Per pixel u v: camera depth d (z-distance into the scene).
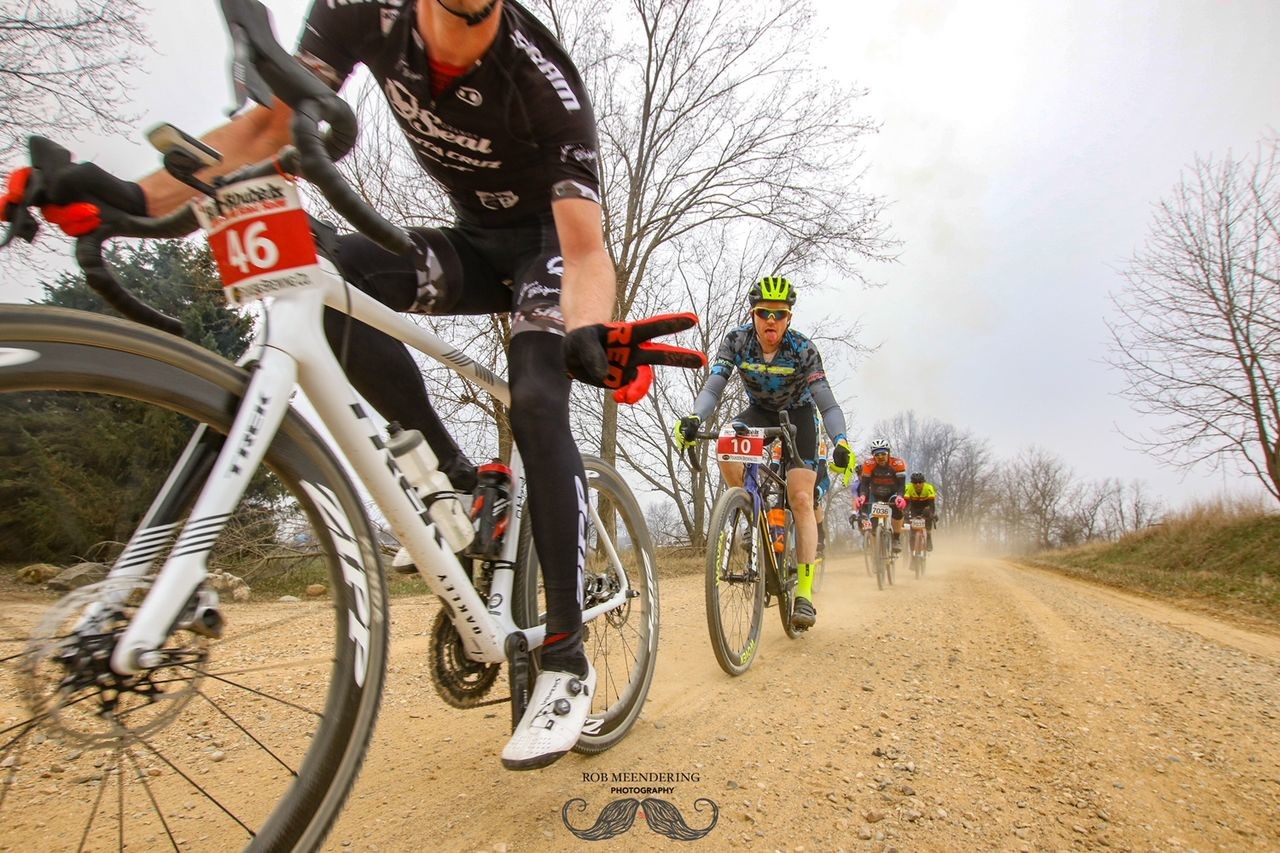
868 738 2.39
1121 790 2.07
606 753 2.15
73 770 1.54
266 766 1.72
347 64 1.58
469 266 1.89
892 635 4.28
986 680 3.21
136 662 0.97
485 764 2.04
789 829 1.76
